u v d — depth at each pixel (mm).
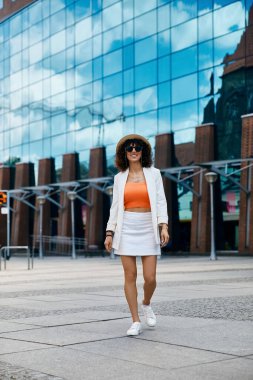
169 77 39125
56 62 50500
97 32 45781
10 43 57375
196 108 37062
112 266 24531
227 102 35062
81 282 14891
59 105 49844
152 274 6523
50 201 50406
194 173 35500
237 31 34656
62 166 48938
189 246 37250
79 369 4875
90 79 46312
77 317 7926
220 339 6035
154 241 6469
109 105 44219
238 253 33000
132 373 4688
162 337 6211
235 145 34500
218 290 11734
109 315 8055
